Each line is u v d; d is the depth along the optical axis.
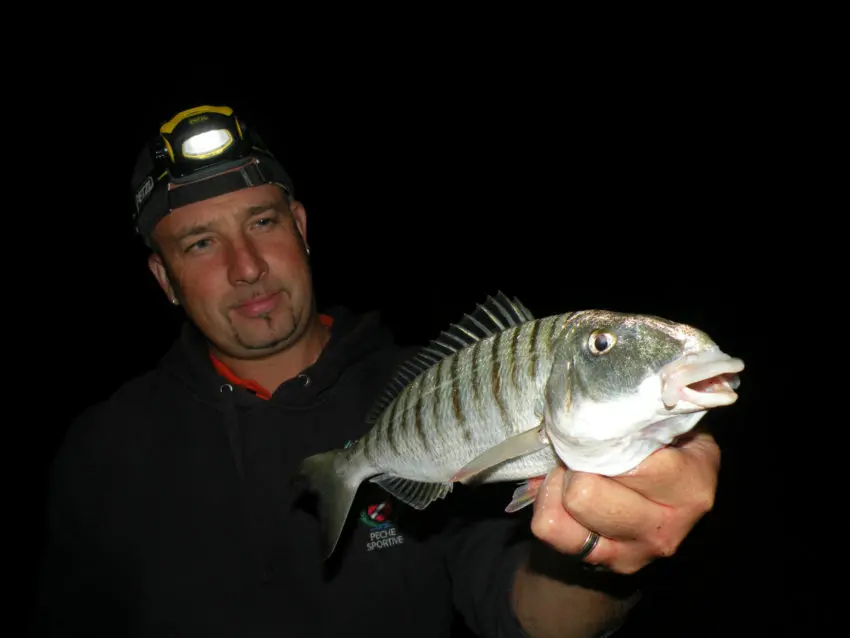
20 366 2.66
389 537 0.65
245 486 0.66
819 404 1.95
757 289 3.33
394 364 0.73
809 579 1.30
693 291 3.37
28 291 3.68
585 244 4.38
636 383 0.42
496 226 4.88
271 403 0.68
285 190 0.71
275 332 0.67
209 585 0.64
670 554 0.42
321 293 3.41
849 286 3.24
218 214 0.65
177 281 0.67
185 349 0.71
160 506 0.67
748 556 1.36
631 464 0.41
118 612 0.67
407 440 0.55
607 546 0.42
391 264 4.01
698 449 0.43
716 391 0.41
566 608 0.50
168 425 0.70
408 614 0.64
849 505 1.49
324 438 0.68
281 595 0.63
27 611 1.36
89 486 0.69
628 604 0.50
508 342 0.50
